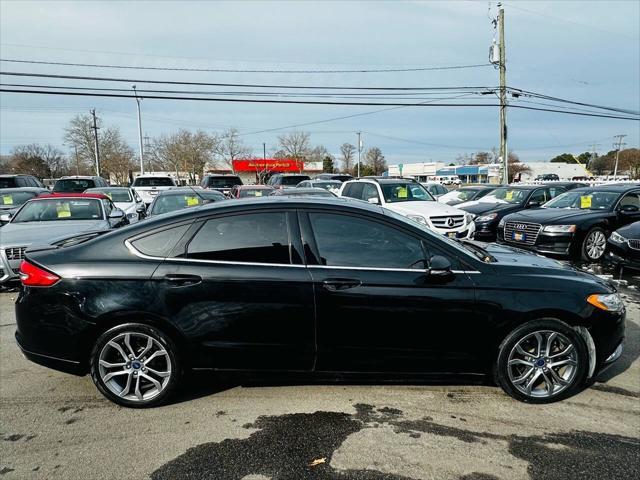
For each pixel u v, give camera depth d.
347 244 3.17
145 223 3.25
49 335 3.08
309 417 3.08
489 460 2.61
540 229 8.53
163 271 3.05
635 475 2.47
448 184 63.31
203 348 3.09
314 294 3.05
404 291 3.07
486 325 3.12
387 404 3.26
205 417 3.08
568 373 3.26
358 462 2.59
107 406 3.23
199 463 2.58
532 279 3.19
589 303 3.17
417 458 2.63
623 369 3.84
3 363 3.96
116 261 3.10
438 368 3.20
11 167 66.25
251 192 14.34
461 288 3.10
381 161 91.31
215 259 3.11
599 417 3.08
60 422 3.02
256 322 3.07
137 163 62.12
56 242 3.58
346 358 3.14
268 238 3.16
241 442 2.79
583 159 104.56
